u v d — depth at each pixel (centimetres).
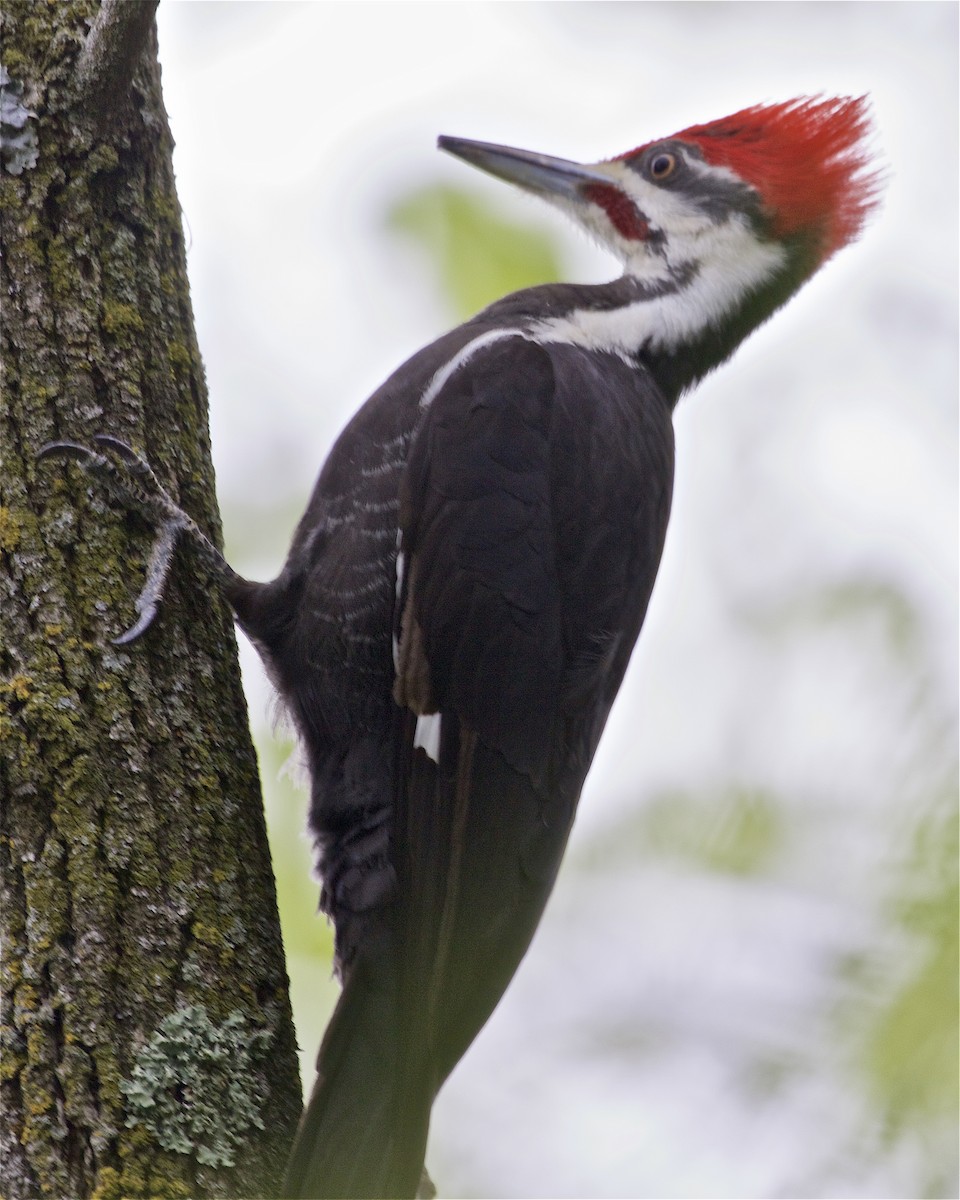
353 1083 681
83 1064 586
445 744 764
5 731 631
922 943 995
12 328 698
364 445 825
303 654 800
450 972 736
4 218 711
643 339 947
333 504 821
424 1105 677
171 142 775
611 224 1005
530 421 818
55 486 681
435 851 747
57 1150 571
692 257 982
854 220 1022
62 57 727
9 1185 563
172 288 750
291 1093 628
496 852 760
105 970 603
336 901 766
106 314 718
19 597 659
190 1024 607
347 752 788
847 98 1022
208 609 714
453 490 795
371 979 725
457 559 786
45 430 688
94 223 724
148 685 666
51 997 593
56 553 671
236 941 634
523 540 795
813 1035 1003
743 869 1068
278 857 992
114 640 665
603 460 834
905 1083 966
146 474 702
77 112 725
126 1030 598
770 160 1001
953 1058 962
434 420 809
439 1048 719
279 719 838
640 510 848
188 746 663
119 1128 581
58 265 712
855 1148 966
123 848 626
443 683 772
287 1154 615
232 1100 604
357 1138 658
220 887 640
